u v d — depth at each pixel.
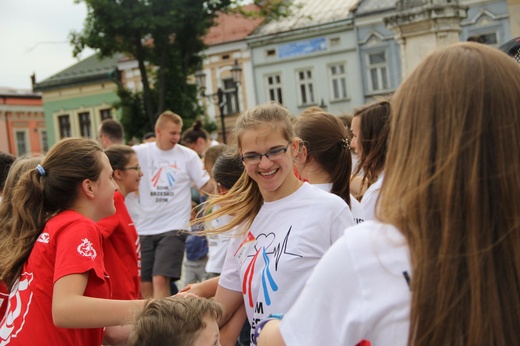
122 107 29.16
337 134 3.18
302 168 3.14
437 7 8.54
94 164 2.84
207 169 5.07
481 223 1.29
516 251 1.29
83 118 43.16
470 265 1.28
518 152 1.32
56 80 43.41
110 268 3.71
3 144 46.03
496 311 1.27
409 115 1.41
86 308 2.48
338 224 2.53
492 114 1.33
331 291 1.40
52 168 2.80
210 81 39.84
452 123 1.34
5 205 3.02
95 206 2.87
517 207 1.30
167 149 7.23
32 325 2.59
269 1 29.42
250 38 38.38
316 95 37.03
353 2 37.12
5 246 2.79
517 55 3.84
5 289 3.01
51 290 2.62
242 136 2.54
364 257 1.37
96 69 42.66
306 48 36.91
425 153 1.36
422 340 1.29
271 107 2.57
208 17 27.27
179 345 2.31
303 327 1.44
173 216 7.09
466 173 1.31
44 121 48.62
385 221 1.38
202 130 9.84
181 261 7.15
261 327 1.75
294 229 2.52
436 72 1.40
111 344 3.07
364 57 35.31
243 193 2.72
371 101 4.01
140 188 7.21
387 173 1.44
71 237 2.61
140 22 25.64
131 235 3.86
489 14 31.14
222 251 5.00
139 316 2.38
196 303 2.41
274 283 2.48
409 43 8.85
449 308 1.28
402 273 1.33
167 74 27.52
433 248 1.30
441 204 1.31
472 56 1.38
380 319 1.34
